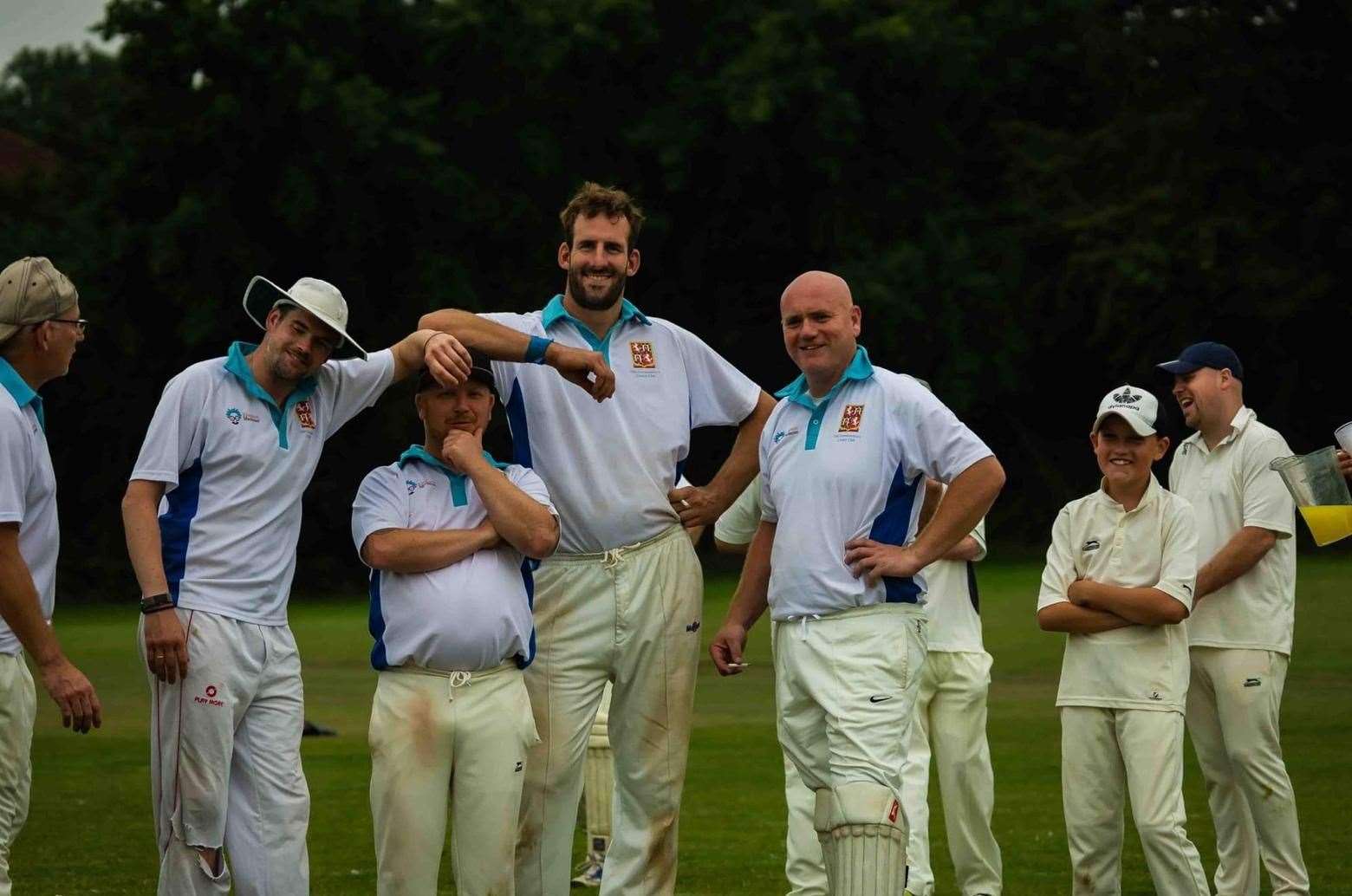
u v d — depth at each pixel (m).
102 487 34.88
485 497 5.87
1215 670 7.31
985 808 7.79
